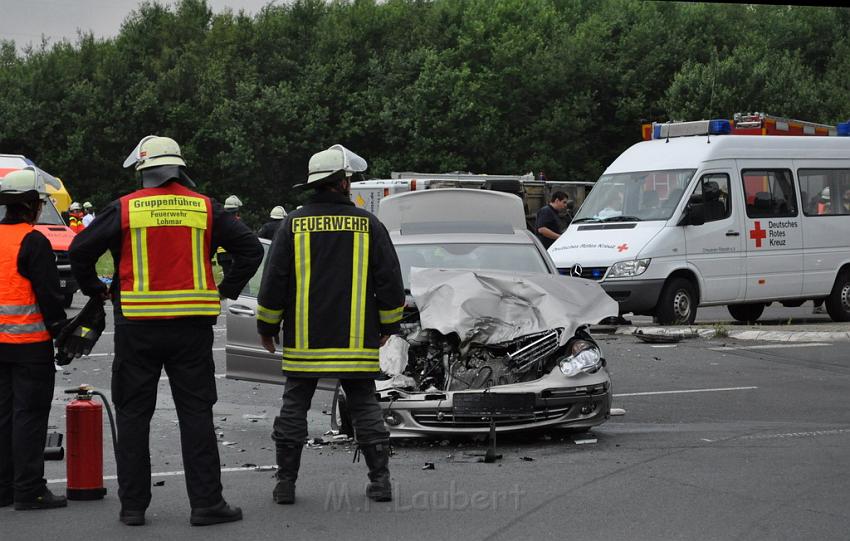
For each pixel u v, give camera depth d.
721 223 20.30
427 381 10.18
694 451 9.45
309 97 70.56
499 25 76.69
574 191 38.16
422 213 14.14
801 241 21.27
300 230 7.60
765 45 75.94
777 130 22.30
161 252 7.09
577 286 10.87
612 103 75.12
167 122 68.94
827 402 12.45
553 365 10.26
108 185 68.81
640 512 7.21
